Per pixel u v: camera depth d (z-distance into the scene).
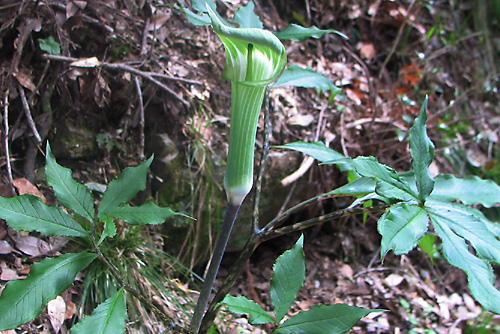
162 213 0.41
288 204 0.88
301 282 0.41
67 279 0.39
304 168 0.84
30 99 0.68
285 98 0.89
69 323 0.58
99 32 0.74
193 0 0.47
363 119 0.95
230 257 0.88
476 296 0.34
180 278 0.79
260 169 0.47
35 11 0.68
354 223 0.96
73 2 0.71
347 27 1.09
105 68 0.73
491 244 0.36
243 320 0.71
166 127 0.77
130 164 0.74
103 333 0.37
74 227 0.41
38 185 0.68
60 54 0.70
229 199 0.41
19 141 0.68
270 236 0.44
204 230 0.79
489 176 1.12
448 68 1.22
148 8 0.78
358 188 0.44
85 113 0.73
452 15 1.30
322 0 1.05
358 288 0.86
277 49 0.35
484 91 1.24
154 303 0.64
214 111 0.82
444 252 0.36
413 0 1.01
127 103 0.75
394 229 0.35
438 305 0.85
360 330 0.77
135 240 0.67
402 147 0.98
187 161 0.77
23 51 0.69
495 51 1.32
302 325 0.39
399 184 0.38
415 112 1.05
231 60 0.37
